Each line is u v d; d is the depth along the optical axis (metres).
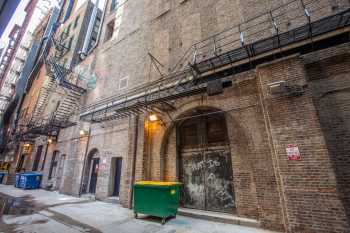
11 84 30.66
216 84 6.29
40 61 24.78
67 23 24.50
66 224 5.71
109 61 13.88
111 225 5.66
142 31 12.45
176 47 9.87
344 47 5.32
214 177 7.30
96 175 10.98
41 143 17.00
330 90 5.27
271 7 7.34
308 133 4.83
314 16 6.20
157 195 6.15
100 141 11.10
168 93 8.09
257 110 6.30
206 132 8.01
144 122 8.99
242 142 6.60
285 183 4.84
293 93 5.24
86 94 14.23
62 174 12.84
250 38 7.37
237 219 5.79
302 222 4.43
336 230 4.06
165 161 8.40
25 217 6.43
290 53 5.83
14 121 23.31
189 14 10.16
